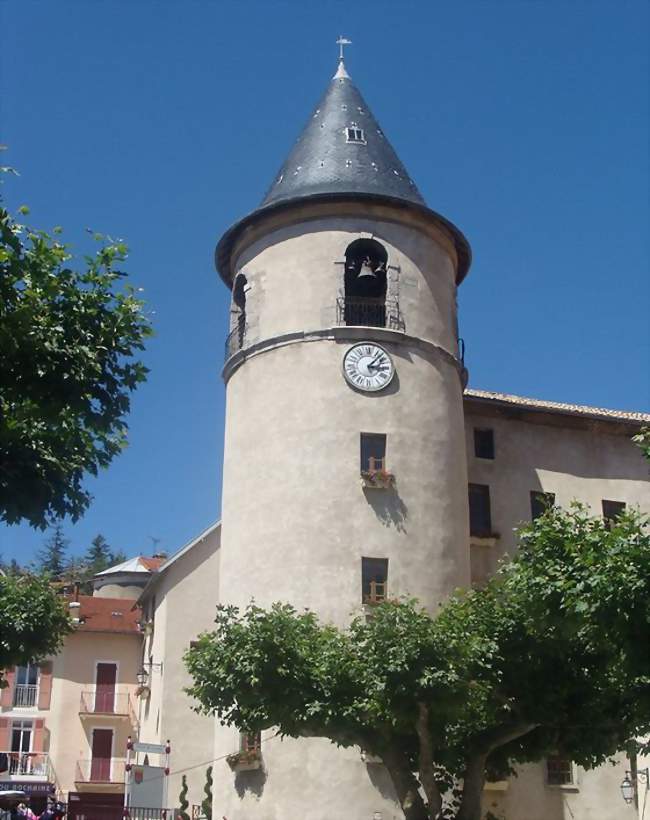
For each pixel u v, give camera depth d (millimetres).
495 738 20875
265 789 25844
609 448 35312
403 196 30797
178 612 38094
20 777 46750
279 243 30516
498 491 33219
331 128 32344
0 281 12852
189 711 36969
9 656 28562
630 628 15836
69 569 106000
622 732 21016
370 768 25344
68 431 13547
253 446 29031
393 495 27859
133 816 32375
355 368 28812
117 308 13609
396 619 20094
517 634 20688
